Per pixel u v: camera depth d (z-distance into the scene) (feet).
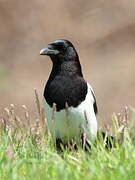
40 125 28.81
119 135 26.96
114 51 73.46
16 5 79.51
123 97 64.03
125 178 21.88
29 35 77.25
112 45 74.69
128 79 66.44
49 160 24.26
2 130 28.48
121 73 67.46
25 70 71.00
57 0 79.46
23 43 76.13
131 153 23.80
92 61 71.51
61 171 22.39
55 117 28.50
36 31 77.56
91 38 76.02
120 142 26.53
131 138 26.78
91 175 22.12
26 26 78.13
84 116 28.40
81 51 74.33
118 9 77.97
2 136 27.96
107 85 65.57
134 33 75.56
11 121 28.81
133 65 69.36
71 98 28.37
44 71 70.64
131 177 21.93
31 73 70.23
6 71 70.54
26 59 72.95
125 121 27.71
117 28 76.18
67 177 22.16
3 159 24.64
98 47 74.69
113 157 23.99
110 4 78.59
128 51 73.15
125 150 24.45
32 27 78.02
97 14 78.18
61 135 28.84
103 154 24.85
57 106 28.45
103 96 64.03
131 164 22.77
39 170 23.18
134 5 77.66
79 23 77.82
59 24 78.02
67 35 77.20
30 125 28.48
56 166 23.34
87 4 79.25
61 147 27.99
